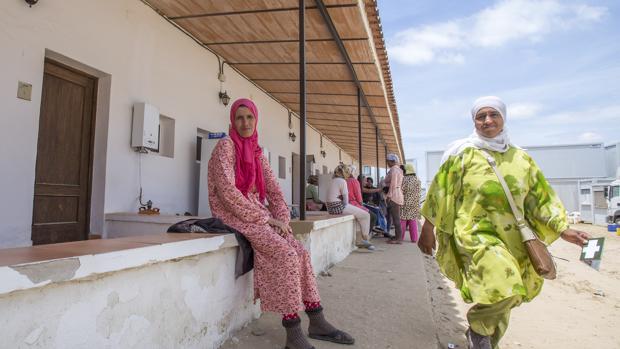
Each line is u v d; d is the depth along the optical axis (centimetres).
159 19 585
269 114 1007
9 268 128
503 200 233
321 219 500
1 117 373
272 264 261
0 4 371
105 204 494
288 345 256
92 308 165
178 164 636
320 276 493
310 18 547
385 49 701
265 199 314
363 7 525
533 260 221
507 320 234
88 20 465
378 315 342
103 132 499
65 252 163
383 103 999
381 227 959
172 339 214
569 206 3052
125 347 182
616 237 1491
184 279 224
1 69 372
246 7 540
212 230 261
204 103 706
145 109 535
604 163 4238
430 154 4350
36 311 142
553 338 337
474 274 223
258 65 782
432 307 397
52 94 450
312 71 768
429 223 270
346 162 2286
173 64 618
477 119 253
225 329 269
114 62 504
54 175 451
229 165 264
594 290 550
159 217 474
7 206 379
